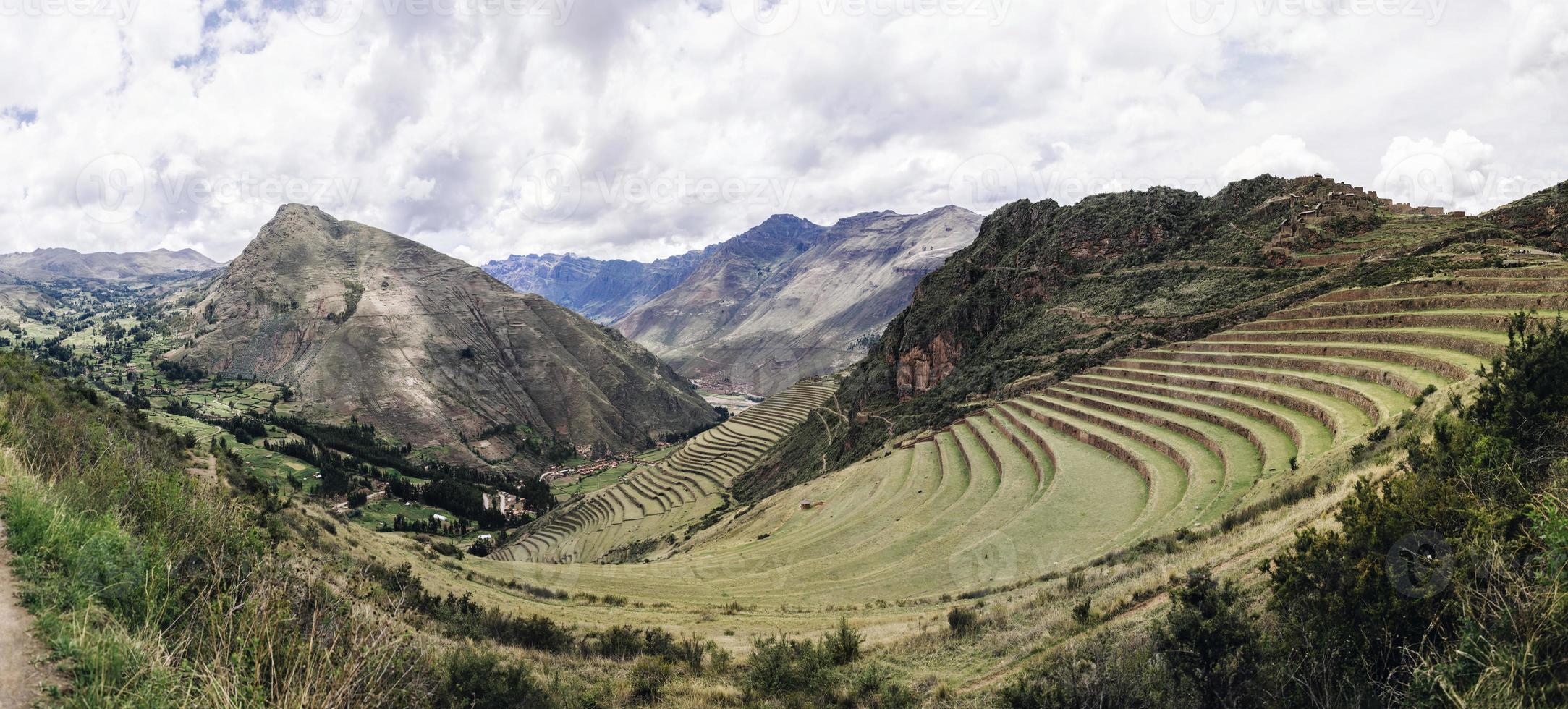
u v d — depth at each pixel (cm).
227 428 15788
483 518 14875
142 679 652
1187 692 962
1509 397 1334
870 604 3078
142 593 829
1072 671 1179
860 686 1653
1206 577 1075
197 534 1143
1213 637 962
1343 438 3069
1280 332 5356
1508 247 5512
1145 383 5716
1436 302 4453
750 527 6900
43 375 3095
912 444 7400
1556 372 1288
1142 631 1366
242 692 664
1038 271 10512
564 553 10694
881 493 5809
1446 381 3186
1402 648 803
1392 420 2700
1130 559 2550
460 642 1941
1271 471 3145
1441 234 6191
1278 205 8450
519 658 2006
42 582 746
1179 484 3638
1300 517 2005
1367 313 4988
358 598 961
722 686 1825
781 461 11819
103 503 1132
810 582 3728
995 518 4034
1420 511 921
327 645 792
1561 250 5412
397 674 873
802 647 2031
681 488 13212
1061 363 7569
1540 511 801
